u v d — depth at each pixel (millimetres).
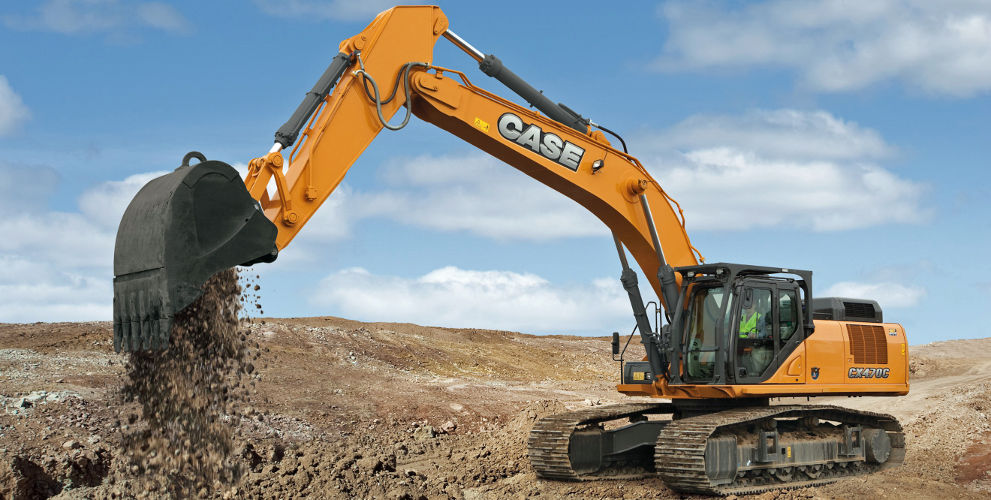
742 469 10859
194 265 7477
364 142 9516
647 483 11688
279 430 14953
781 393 11383
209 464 8656
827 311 12875
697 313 11500
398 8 9891
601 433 12148
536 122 10758
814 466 11992
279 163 8711
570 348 36625
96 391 14453
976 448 14070
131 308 7605
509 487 11375
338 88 9477
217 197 7723
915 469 12984
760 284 11320
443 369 26281
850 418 12742
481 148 10734
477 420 18188
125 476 10102
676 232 11875
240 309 8812
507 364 29719
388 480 10766
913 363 29969
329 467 11055
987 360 29453
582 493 10969
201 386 8398
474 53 10477
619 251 12039
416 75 9922
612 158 11336
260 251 7895
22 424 12102
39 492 10312
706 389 11070
